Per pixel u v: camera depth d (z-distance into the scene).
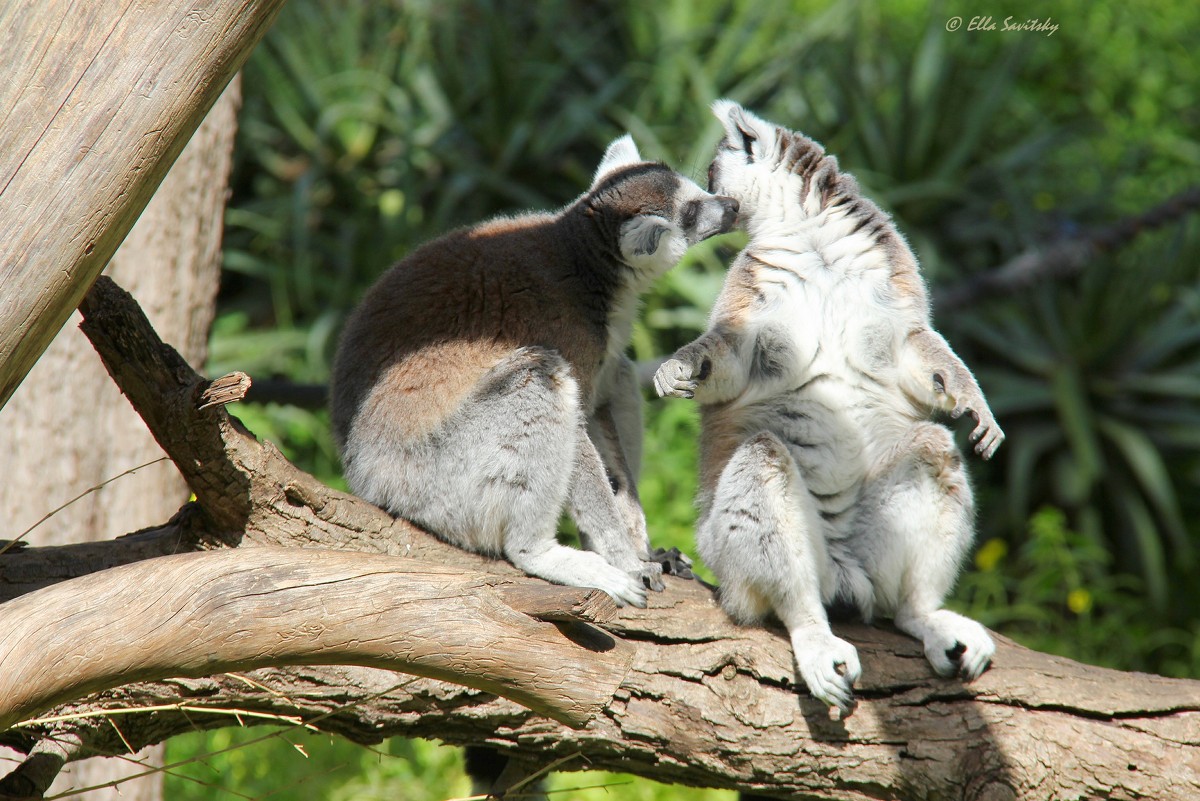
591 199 8.43
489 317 7.70
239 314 18.50
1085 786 6.47
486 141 19.23
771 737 6.59
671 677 6.65
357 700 6.44
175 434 5.96
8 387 5.20
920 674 6.84
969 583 15.15
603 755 6.67
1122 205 21.20
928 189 18.86
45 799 5.47
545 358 7.46
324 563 5.53
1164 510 16.62
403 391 7.57
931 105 19.45
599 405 8.57
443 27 20.34
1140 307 18.16
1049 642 14.12
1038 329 18.77
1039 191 20.78
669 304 18.50
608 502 7.55
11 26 4.90
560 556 7.17
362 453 7.68
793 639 6.81
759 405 8.05
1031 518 17.39
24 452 8.59
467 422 7.37
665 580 7.46
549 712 5.89
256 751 12.16
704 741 6.58
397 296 7.89
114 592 5.20
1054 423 17.77
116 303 5.71
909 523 7.44
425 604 5.57
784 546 6.88
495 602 5.73
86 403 8.71
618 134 18.98
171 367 5.92
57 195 4.96
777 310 8.16
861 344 7.93
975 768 6.50
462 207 19.08
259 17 5.11
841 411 7.91
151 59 4.96
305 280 17.98
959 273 19.56
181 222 9.14
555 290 7.94
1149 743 6.57
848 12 20.72
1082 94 24.06
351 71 19.67
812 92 19.92
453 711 6.56
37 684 4.98
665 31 20.59
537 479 7.26
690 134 19.38
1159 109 23.67
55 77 4.92
